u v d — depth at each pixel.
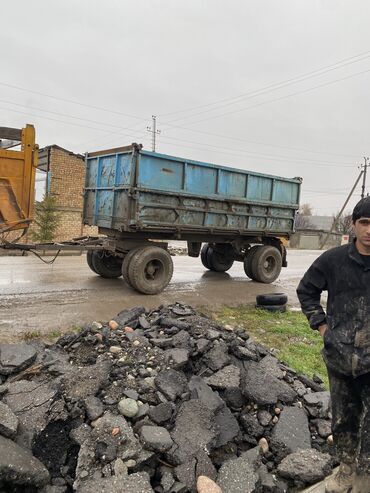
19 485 2.38
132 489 2.44
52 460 2.76
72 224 19.19
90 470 2.63
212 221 9.17
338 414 2.44
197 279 10.63
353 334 2.23
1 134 6.54
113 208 8.20
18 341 4.95
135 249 8.20
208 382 3.68
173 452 2.81
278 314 7.47
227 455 3.11
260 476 2.83
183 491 2.60
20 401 3.09
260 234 10.48
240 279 11.13
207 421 3.14
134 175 7.64
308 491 2.79
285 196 10.82
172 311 5.37
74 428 2.97
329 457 3.01
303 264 17.34
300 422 3.43
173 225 8.36
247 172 9.66
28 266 10.91
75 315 6.22
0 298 7.09
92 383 3.36
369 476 2.26
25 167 6.70
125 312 5.23
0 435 2.64
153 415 3.09
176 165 8.25
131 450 2.75
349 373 2.25
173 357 3.88
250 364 4.11
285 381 3.99
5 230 6.60
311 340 6.16
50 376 3.62
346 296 2.28
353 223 2.24
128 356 3.97
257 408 3.55
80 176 19.34
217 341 4.28
